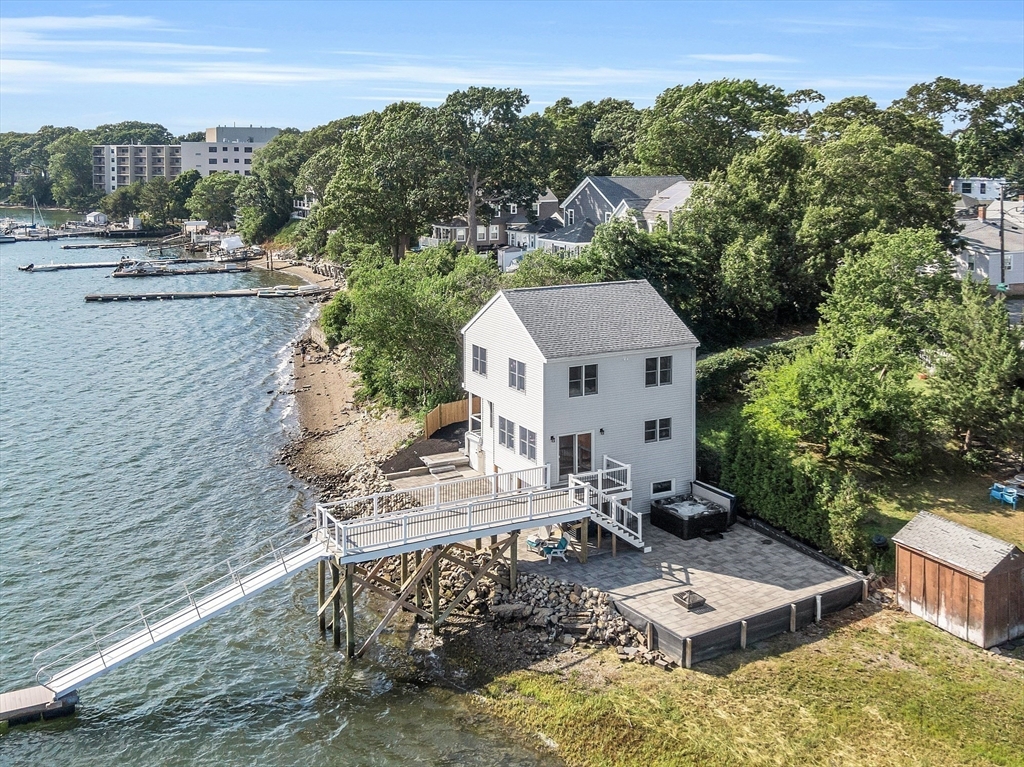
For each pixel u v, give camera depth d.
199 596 37.25
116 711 30.27
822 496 35.69
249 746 28.17
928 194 67.75
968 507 37.31
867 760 25.19
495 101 96.56
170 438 57.41
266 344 85.75
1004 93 120.94
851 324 45.19
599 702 28.16
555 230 96.31
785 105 104.06
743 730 26.55
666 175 97.75
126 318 99.69
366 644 32.69
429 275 68.44
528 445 38.28
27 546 41.97
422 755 27.20
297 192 149.75
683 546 36.78
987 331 39.28
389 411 57.19
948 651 29.78
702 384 48.00
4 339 87.75
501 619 33.09
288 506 46.31
